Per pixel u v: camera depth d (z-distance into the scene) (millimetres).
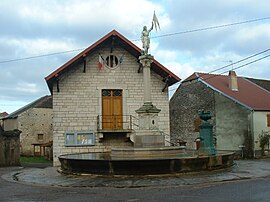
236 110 27047
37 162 27500
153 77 21078
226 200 7625
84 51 19328
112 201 7977
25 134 40250
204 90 30078
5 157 21781
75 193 9234
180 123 32562
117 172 11594
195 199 7875
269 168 13727
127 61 20859
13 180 12711
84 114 20031
